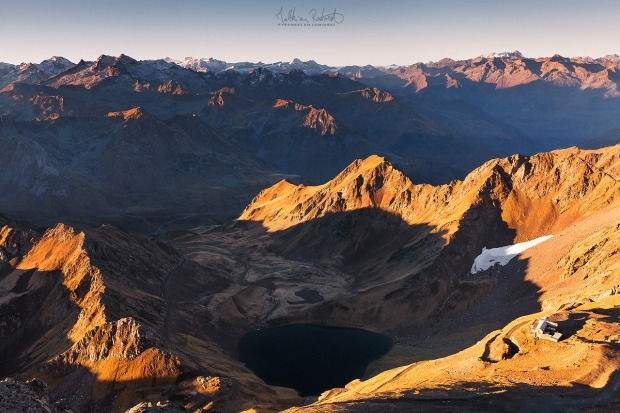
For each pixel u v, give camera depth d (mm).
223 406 146500
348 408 87000
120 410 150500
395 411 81188
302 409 94625
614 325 100375
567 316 108750
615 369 81875
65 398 156750
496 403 79438
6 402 68375
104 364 163625
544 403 76500
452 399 84062
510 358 103375
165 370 159875
